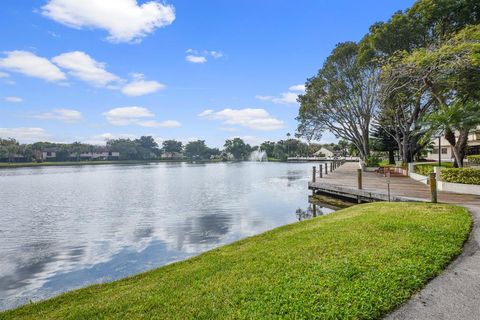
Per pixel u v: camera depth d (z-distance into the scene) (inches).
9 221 552.4
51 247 394.3
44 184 1282.0
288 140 4837.6
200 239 421.7
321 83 1392.7
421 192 563.2
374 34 1086.4
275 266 196.4
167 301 158.1
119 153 5017.2
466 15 865.5
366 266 183.5
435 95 742.5
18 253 370.3
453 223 279.1
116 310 153.2
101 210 657.0
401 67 754.2
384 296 147.5
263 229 475.5
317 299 146.6
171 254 359.9
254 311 139.2
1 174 2102.6
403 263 185.3
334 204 685.3
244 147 5738.2
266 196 855.7
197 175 1791.3
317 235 265.0
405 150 1177.4
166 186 1148.5
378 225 279.3
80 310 158.2
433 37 963.3
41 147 4175.7
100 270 314.3
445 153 1861.5
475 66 643.5
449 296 149.0
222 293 161.6
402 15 1003.3
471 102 685.9
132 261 338.6
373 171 1238.9
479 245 224.4
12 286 278.8
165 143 6131.9
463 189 534.3
